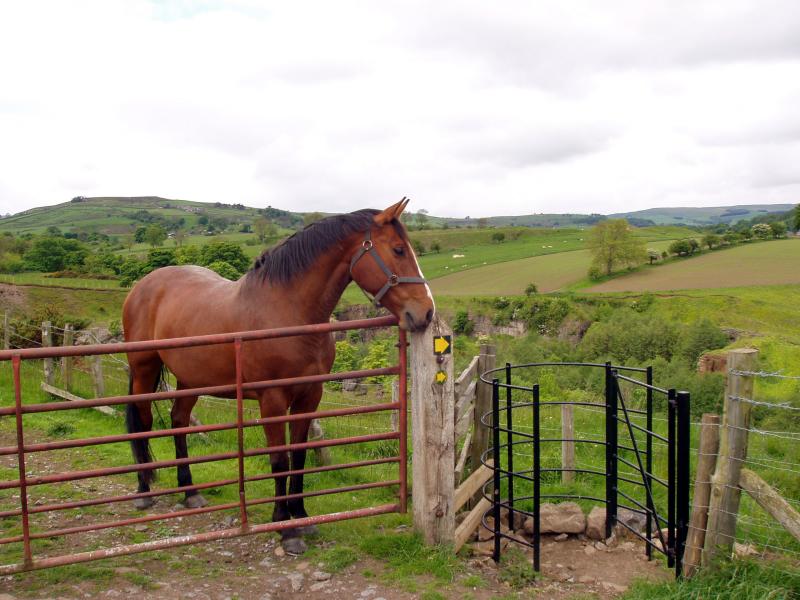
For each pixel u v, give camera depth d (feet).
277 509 14.69
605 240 260.83
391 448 25.09
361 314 177.88
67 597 11.44
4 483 11.44
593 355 148.56
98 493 18.84
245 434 27.40
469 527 14.76
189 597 11.66
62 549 14.08
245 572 12.92
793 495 18.10
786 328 172.24
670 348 140.36
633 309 204.23
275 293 14.53
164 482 20.25
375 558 13.67
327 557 13.55
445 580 12.64
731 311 189.47
